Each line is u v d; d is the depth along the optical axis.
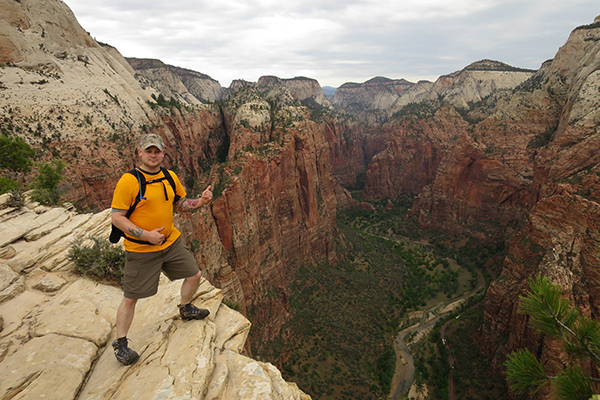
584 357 6.82
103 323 7.12
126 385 5.38
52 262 9.63
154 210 5.95
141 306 7.90
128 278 6.06
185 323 7.01
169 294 8.13
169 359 5.89
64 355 5.96
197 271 6.78
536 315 7.33
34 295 8.13
